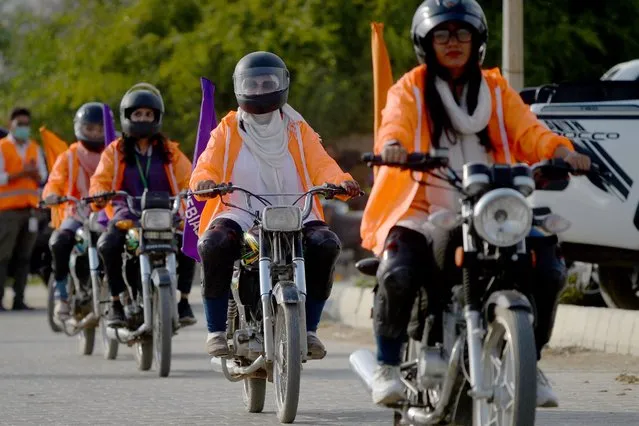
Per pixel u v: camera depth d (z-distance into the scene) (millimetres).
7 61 64938
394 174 13828
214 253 17219
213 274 17297
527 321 12078
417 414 13500
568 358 23734
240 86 17812
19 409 18688
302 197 17500
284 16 44156
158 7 47562
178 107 46031
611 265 25656
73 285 27922
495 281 12680
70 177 27547
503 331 12477
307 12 43594
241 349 17266
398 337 13609
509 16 29188
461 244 12930
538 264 13055
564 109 24391
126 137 24484
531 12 39969
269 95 17719
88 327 26703
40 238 44406
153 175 24516
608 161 24109
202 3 47188
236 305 17859
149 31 47844
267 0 44875
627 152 24031
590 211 24250
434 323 13125
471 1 13680
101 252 24000
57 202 26172
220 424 17156
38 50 52844
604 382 20672
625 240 24109
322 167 17922
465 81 13883
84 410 18562
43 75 52625
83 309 27031
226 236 17297
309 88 43719
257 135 18062
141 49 47406
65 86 48906
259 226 17047
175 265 22922
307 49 43625
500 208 12234
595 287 28875
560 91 26219
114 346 26000
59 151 33000
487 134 13984
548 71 40000
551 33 39656
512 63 29234
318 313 17562
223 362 17906
